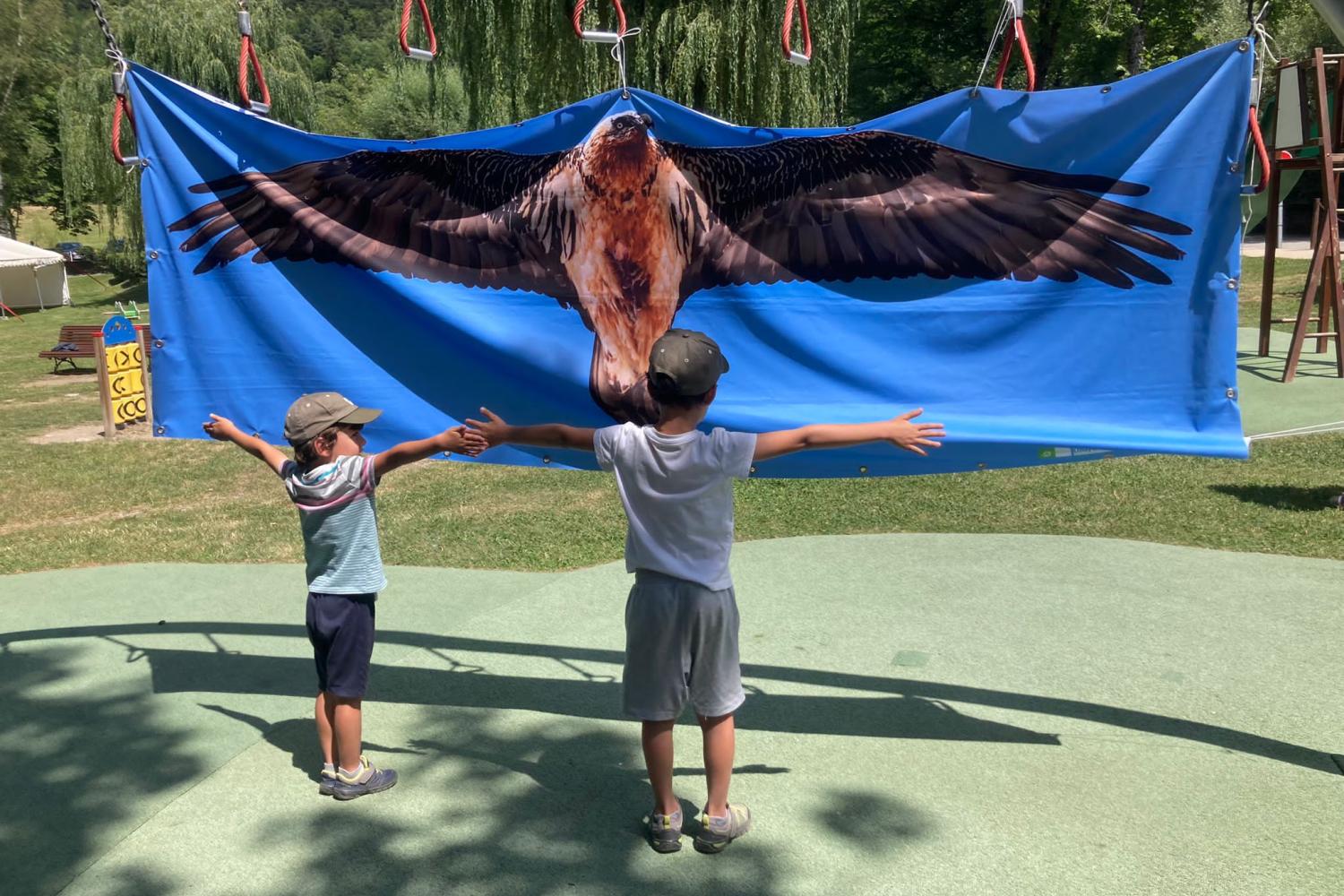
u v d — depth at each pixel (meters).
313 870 2.88
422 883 2.81
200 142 3.74
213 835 3.07
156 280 3.83
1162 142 3.19
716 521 2.80
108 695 4.14
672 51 12.45
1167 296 3.27
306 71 36.00
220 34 31.48
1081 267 3.32
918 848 2.94
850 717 3.82
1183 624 4.71
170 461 10.54
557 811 3.18
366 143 3.67
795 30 12.20
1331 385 11.35
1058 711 3.83
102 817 3.18
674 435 2.80
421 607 5.23
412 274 3.73
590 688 4.17
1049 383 3.40
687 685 2.89
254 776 3.43
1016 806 3.16
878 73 34.97
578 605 5.24
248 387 3.86
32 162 46.91
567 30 12.60
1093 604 5.01
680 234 3.57
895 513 7.00
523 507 7.73
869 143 3.39
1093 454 3.38
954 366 3.46
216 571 6.14
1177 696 3.94
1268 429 9.45
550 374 3.71
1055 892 2.71
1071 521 6.64
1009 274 3.37
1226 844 2.92
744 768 3.44
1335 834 2.96
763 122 12.36
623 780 3.38
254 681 4.30
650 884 2.79
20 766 3.52
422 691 4.15
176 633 4.95
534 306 3.69
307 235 3.75
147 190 3.78
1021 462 3.44
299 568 6.18
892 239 3.43
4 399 15.98
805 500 7.47
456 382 3.77
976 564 5.74
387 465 3.16
